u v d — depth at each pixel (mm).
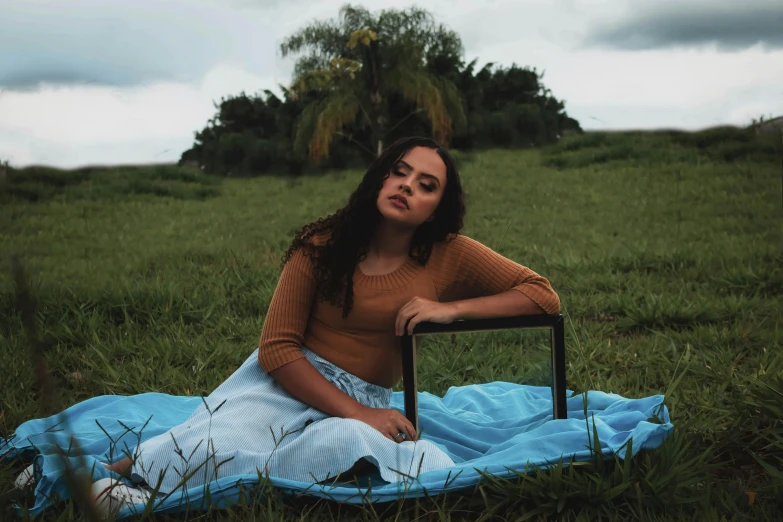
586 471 2445
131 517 2215
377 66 18953
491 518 2328
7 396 3455
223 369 4203
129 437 2980
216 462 2396
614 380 3789
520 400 3316
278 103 23812
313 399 2625
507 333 2793
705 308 4934
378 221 2713
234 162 22094
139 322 5168
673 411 3160
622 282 6191
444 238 2797
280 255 8023
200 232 10492
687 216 10305
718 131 18531
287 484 2311
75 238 10203
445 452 2693
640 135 20578
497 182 15211
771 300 5371
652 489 2293
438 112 19000
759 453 2783
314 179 19109
